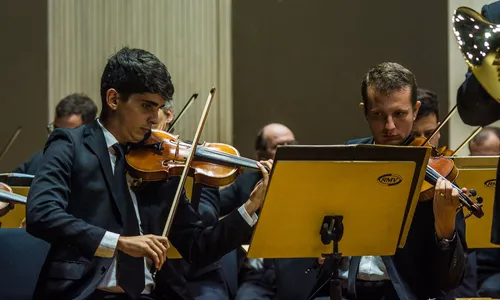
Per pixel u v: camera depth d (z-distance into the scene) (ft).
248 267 31.73
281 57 48.60
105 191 21.18
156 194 22.54
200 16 43.42
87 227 19.90
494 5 20.38
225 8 43.57
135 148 23.62
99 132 21.77
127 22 43.09
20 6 47.01
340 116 48.52
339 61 48.55
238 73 48.49
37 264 23.89
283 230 20.63
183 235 22.48
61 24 43.45
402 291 23.09
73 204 21.02
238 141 48.29
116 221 21.20
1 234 23.90
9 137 46.83
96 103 43.29
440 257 22.50
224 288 28.22
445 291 23.18
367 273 24.34
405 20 48.08
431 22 47.75
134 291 20.93
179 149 24.63
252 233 21.24
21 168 37.58
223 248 22.06
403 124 23.61
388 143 23.75
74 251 20.94
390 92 23.40
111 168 21.44
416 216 23.80
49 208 19.98
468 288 30.17
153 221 22.08
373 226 21.08
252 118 48.44
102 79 22.03
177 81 43.16
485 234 27.07
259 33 48.60
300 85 48.60
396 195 20.67
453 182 24.30
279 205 20.13
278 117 48.55
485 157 26.55
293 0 48.60
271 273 31.19
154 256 19.75
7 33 46.98
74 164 21.15
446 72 47.44
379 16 48.39
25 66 46.83
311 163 19.58
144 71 21.40
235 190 34.30
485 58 18.57
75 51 43.37
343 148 19.63
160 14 43.21
